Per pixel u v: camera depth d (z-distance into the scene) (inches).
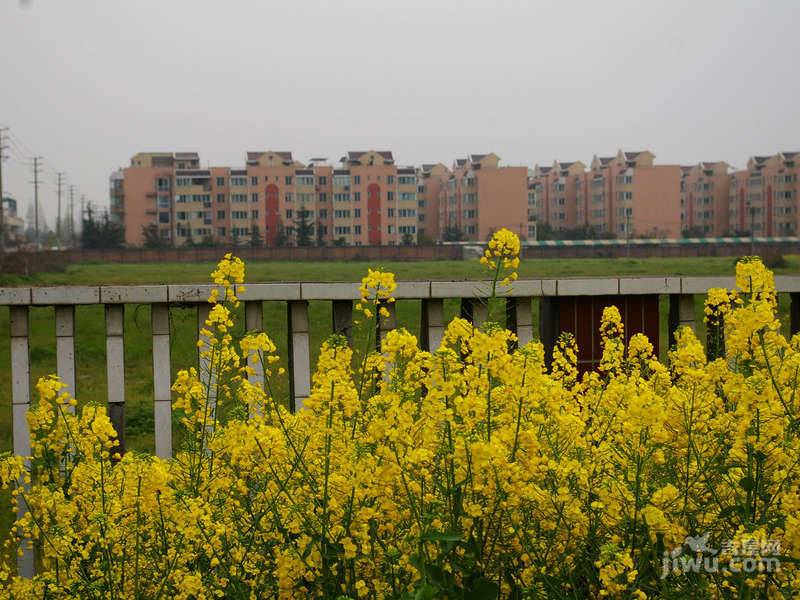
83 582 157.9
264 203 3740.2
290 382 292.7
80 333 794.2
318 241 3656.5
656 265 1994.3
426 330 285.7
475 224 3900.1
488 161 3914.9
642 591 136.1
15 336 270.4
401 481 139.9
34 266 1824.6
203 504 156.3
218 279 186.4
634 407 137.9
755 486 137.5
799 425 140.8
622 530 146.3
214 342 190.1
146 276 1675.7
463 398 143.5
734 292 173.2
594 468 152.1
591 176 4220.0
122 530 162.6
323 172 3769.7
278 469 158.7
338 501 145.6
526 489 137.6
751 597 134.5
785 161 3961.6
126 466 171.0
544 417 157.2
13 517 239.8
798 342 176.1
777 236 3988.7
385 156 3818.9
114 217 4237.2
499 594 139.0
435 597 133.3
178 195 3804.1
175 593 159.2
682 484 150.2
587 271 1600.6
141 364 576.4
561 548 148.1
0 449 365.7
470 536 137.9
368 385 174.7
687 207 4345.5
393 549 139.1
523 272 1499.8
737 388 139.7
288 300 277.9
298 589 149.2
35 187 3117.6
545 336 301.3
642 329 291.9
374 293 170.2
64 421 180.9
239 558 155.4
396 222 3777.1
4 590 162.2
